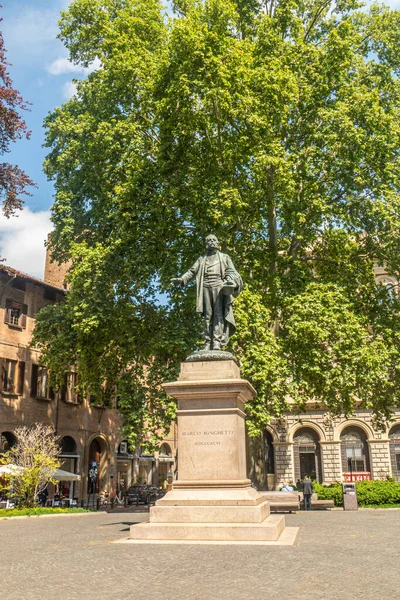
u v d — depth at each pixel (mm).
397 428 42938
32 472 25906
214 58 21688
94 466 42031
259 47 25094
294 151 24906
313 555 7746
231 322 12102
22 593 5715
